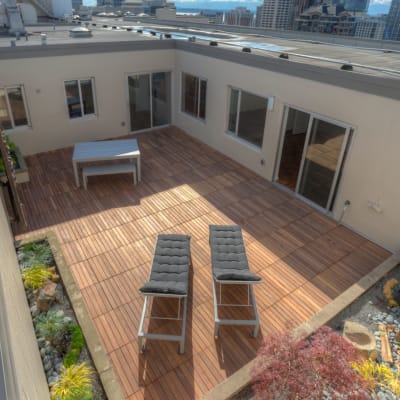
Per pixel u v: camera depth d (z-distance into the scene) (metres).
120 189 9.07
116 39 12.01
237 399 4.37
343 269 6.65
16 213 7.42
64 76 10.38
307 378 4.11
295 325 5.46
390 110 6.32
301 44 12.65
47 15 19.19
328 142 7.73
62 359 4.83
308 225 7.91
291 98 8.24
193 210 8.33
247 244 7.25
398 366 4.79
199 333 5.28
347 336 4.98
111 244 7.07
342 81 6.96
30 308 5.50
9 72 9.45
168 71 12.39
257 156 9.84
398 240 6.91
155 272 5.55
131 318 5.50
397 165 6.51
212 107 11.09
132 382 4.59
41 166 10.05
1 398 1.41
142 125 12.73
